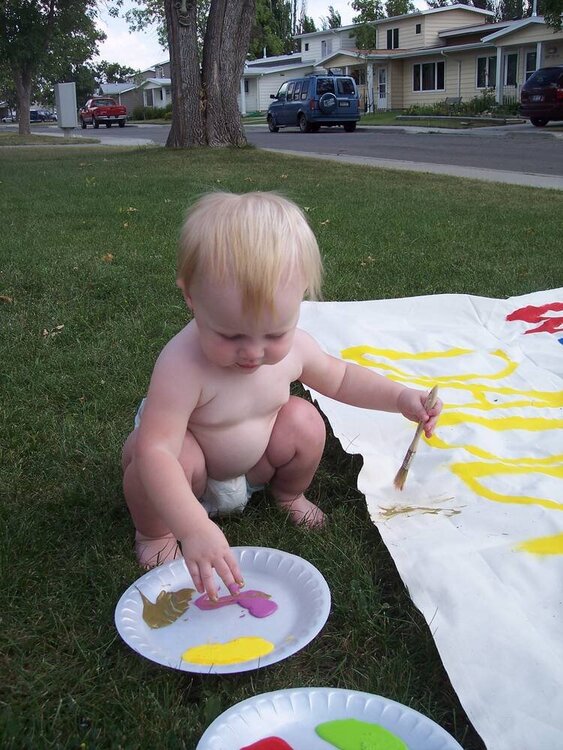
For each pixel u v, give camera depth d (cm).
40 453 248
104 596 178
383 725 137
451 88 3578
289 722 138
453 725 146
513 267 492
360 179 1022
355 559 191
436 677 157
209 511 209
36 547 195
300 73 4916
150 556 193
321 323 355
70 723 143
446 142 1794
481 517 207
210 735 132
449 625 165
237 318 154
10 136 2841
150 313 389
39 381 305
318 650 163
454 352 332
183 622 167
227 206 158
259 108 4922
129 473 182
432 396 204
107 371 317
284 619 168
